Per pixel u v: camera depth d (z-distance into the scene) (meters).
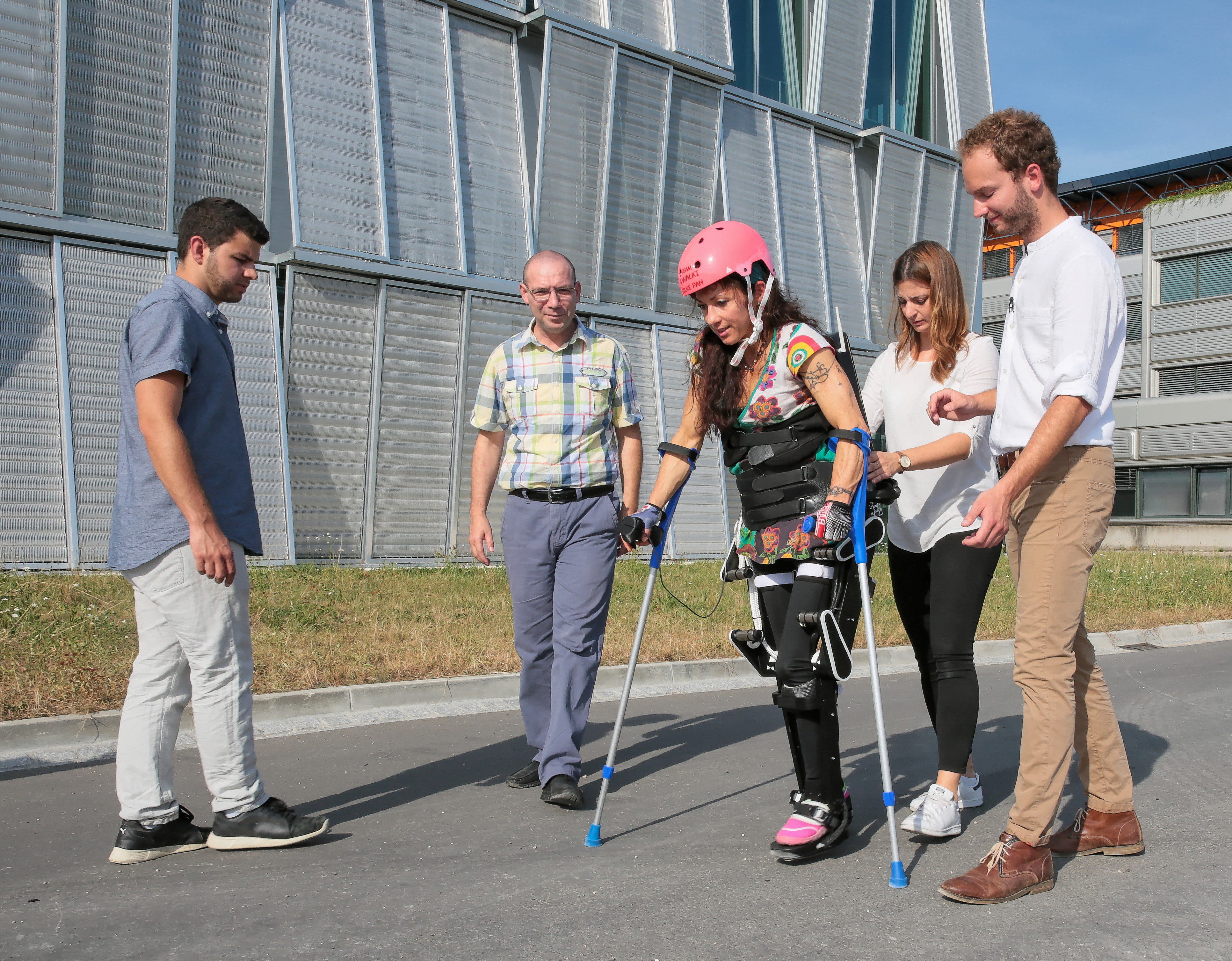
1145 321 35.38
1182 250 34.50
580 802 3.97
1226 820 3.70
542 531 4.34
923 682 3.87
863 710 6.21
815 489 3.28
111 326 10.95
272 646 6.96
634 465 4.60
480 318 13.61
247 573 3.44
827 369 3.27
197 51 11.62
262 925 2.68
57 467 10.48
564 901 2.88
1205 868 3.14
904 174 19.84
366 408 12.73
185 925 2.68
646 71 15.54
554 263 4.33
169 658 3.33
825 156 18.91
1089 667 3.26
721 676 7.53
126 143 11.12
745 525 3.46
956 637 3.56
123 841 3.25
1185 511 32.38
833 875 3.12
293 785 4.34
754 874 3.13
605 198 15.03
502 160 14.20
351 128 12.59
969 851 3.38
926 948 2.53
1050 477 3.01
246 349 11.77
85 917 2.74
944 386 3.75
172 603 3.25
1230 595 13.30
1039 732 2.95
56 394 10.58
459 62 13.81
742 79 17.66
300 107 12.20
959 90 20.94
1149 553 24.45
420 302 13.13
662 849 3.43
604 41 14.95
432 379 13.25
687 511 15.52
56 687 5.40
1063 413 2.85
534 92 14.66
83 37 10.83
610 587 4.38
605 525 4.37
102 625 7.08
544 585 4.39
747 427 3.42
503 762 4.78
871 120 19.64
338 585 9.94
